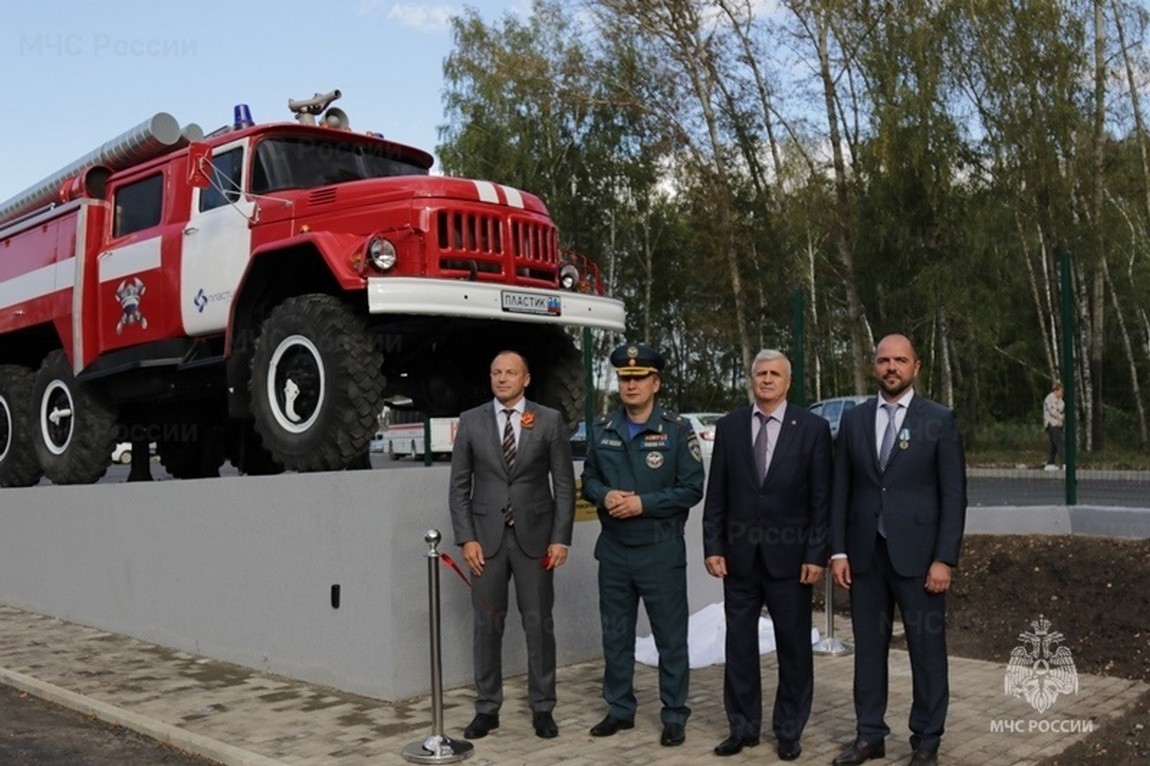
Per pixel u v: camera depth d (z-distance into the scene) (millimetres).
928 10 25188
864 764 4859
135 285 8594
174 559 7793
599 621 7246
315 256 7117
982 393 34719
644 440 5305
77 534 8891
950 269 25375
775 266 30203
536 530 5473
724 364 38156
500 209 7184
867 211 26844
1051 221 25531
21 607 9664
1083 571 7832
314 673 6633
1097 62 25453
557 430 5559
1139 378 33156
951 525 4730
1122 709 5609
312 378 6883
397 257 6777
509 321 7164
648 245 34625
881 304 28156
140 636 8164
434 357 8156
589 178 33219
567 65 30188
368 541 6250
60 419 9484
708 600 8180
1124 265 29875
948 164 25156
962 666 6578
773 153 29391
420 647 6258
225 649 7332
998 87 25109
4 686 6941
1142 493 11609
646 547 5281
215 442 11023
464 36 33406
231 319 7406
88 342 8953
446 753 5070
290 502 6773
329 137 8109
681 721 5262
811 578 4953
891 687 6203
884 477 4848
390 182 7055
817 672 6625
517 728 5574
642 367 5297
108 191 9109
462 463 5547
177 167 8422
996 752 4977
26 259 9797
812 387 35344
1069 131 24625
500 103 31953
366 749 5270
